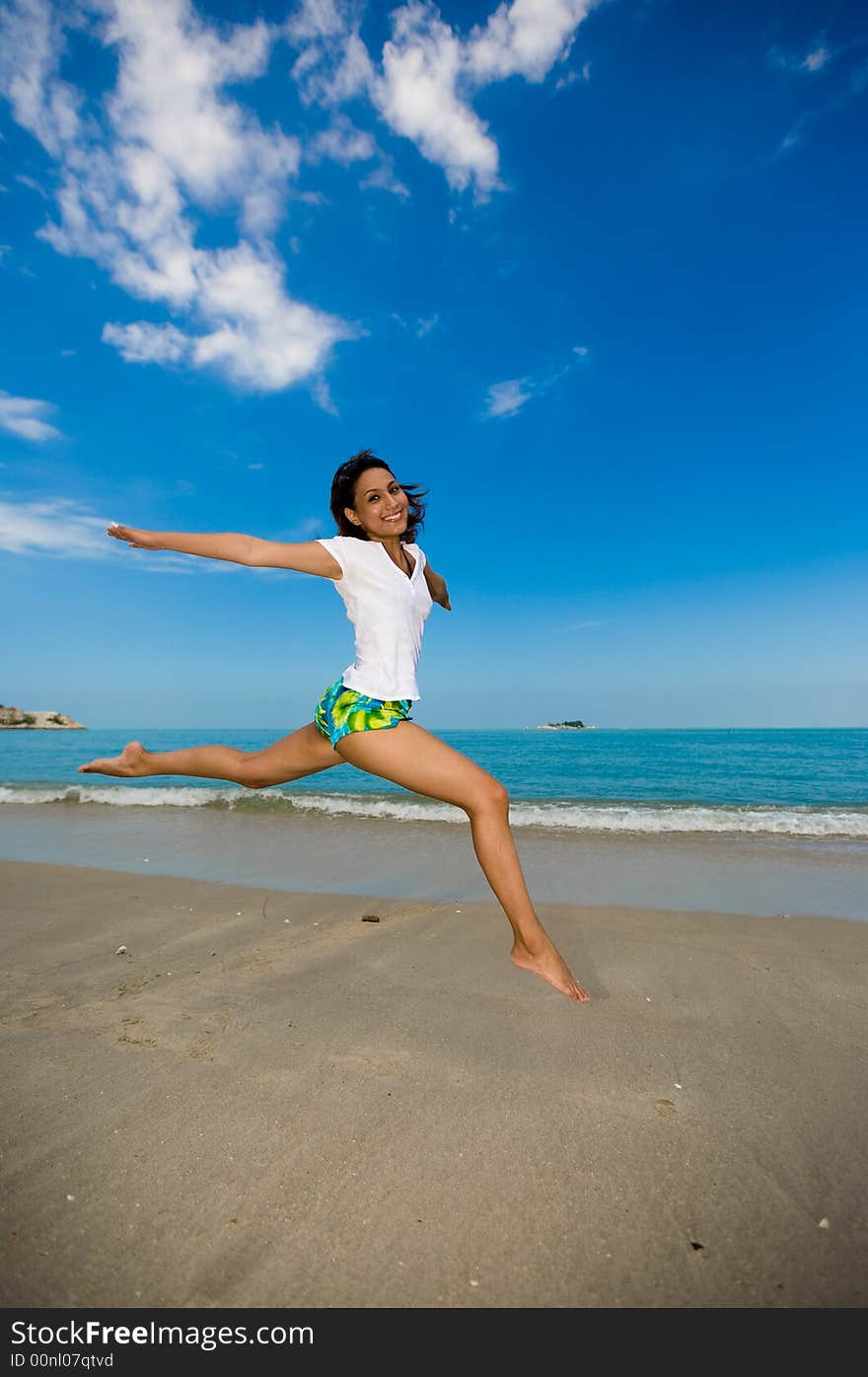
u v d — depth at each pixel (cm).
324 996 341
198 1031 302
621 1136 225
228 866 672
